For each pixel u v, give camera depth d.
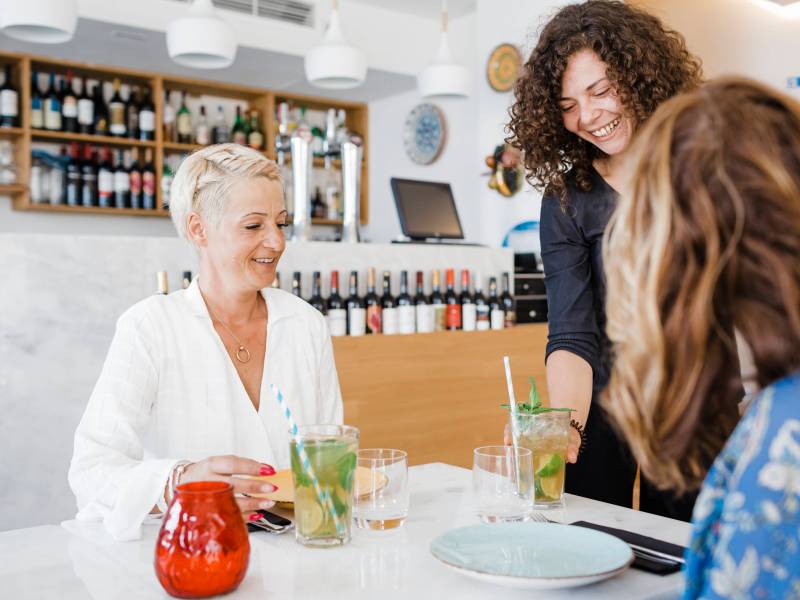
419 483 1.43
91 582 0.95
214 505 0.89
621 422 0.72
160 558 0.88
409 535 1.11
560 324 1.74
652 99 1.60
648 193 0.67
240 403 1.52
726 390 0.67
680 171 0.65
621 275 0.70
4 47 4.59
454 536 1.01
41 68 4.88
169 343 1.49
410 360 3.28
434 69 4.05
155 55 4.86
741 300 0.64
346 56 3.61
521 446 1.27
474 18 5.63
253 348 1.59
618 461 1.73
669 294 0.65
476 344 3.47
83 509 1.25
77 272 2.57
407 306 3.29
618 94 1.59
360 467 1.25
